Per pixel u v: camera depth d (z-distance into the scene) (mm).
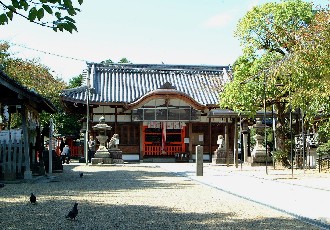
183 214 8383
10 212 8430
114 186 14148
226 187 13820
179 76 44531
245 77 24734
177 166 30469
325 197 11188
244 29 24406
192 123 40969
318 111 20656
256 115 27156
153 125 40250
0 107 18562
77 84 61312
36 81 38031
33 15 4914
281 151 25484
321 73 16281
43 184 14633
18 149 15859
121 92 40781
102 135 32125
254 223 7480
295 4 23328
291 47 19672
